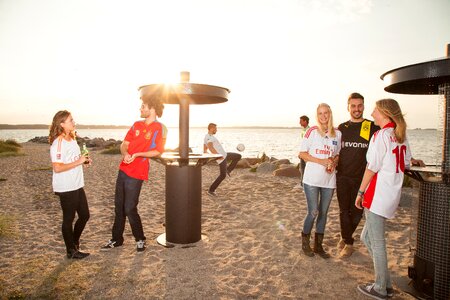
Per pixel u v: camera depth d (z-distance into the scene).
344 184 3.70
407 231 4.66
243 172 11.34
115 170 12.07
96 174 10.89
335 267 3.52
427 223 2.78
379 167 2.72
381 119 2.81
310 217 3.73
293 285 3.13
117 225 4.03
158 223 5.19
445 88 2.67
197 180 4.19
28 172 11.07
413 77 2.57
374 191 2.76
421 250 2.85
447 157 2.67
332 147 3.61
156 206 6.30
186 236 4.16
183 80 3.99
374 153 2.70
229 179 9.52
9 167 12.48
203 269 3.47
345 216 3.76
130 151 3.83
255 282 3.20
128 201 3.86
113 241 4.03
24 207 6.12
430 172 2.76
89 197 7.11
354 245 4.18
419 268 2.88
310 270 3.45
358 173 3.65
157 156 3.90
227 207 6.17
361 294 2.96
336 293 2.98
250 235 4.55
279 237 4.46
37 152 20.88
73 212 3.61
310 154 3.67
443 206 2.67
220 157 4.30
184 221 4.13
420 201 2.85
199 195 4.24
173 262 3.63
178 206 4.12
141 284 3.14
